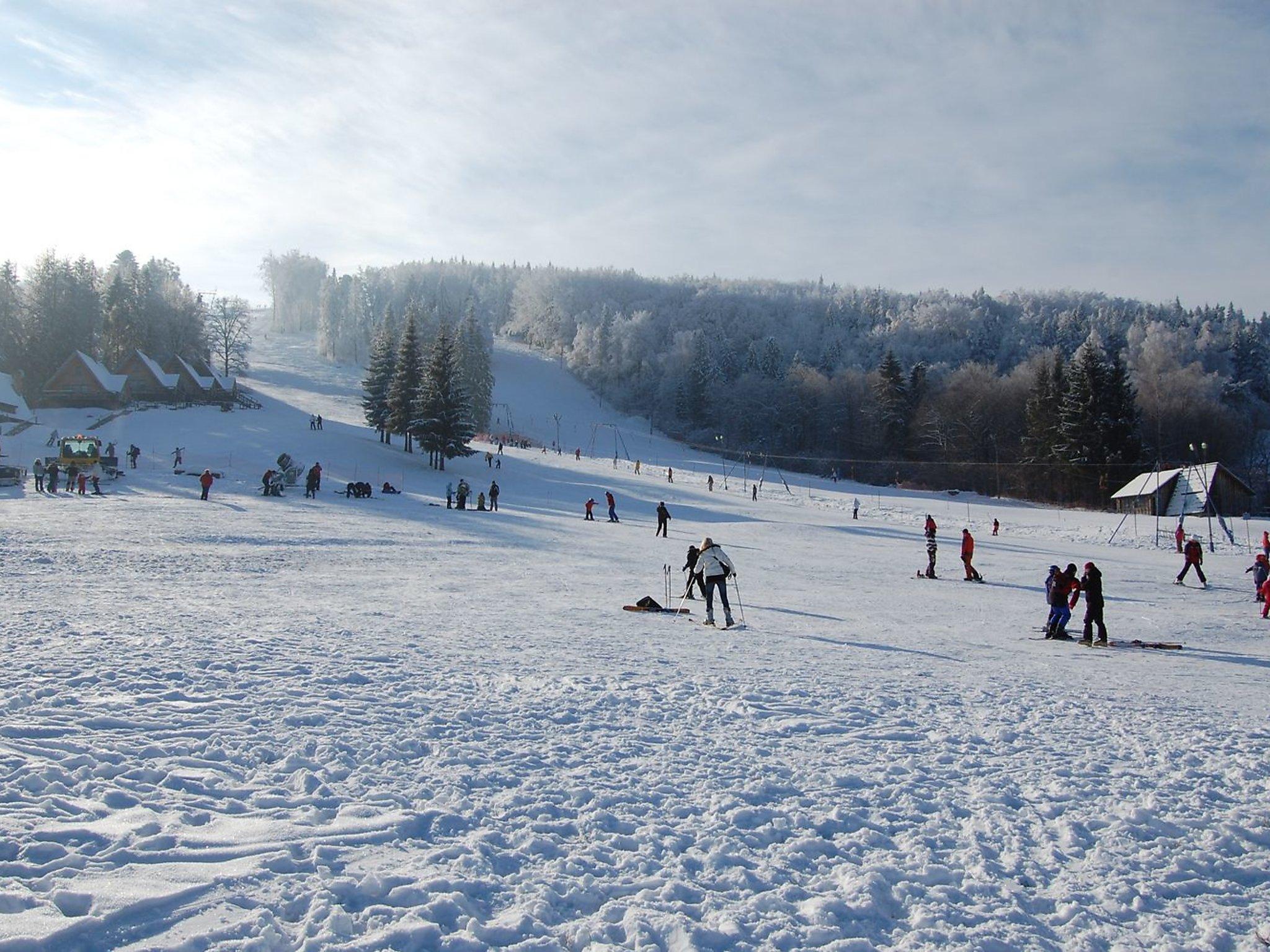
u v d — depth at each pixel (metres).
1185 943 4.01
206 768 5.35
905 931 3.97
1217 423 97.75
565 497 55.47
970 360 146.88
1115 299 199.88
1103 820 5.55
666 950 3.61
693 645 12.32
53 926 3.31
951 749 7.13
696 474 81.44
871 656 12.27
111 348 99.81
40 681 7.23
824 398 126.06
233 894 3.74
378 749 6.02
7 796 4.57
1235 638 17.16
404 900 3.83
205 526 27.39
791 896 4.20
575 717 7.40
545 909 3.88
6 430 61.72
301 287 191.12
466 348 104.12
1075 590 15.65
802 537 40.78
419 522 34.69
